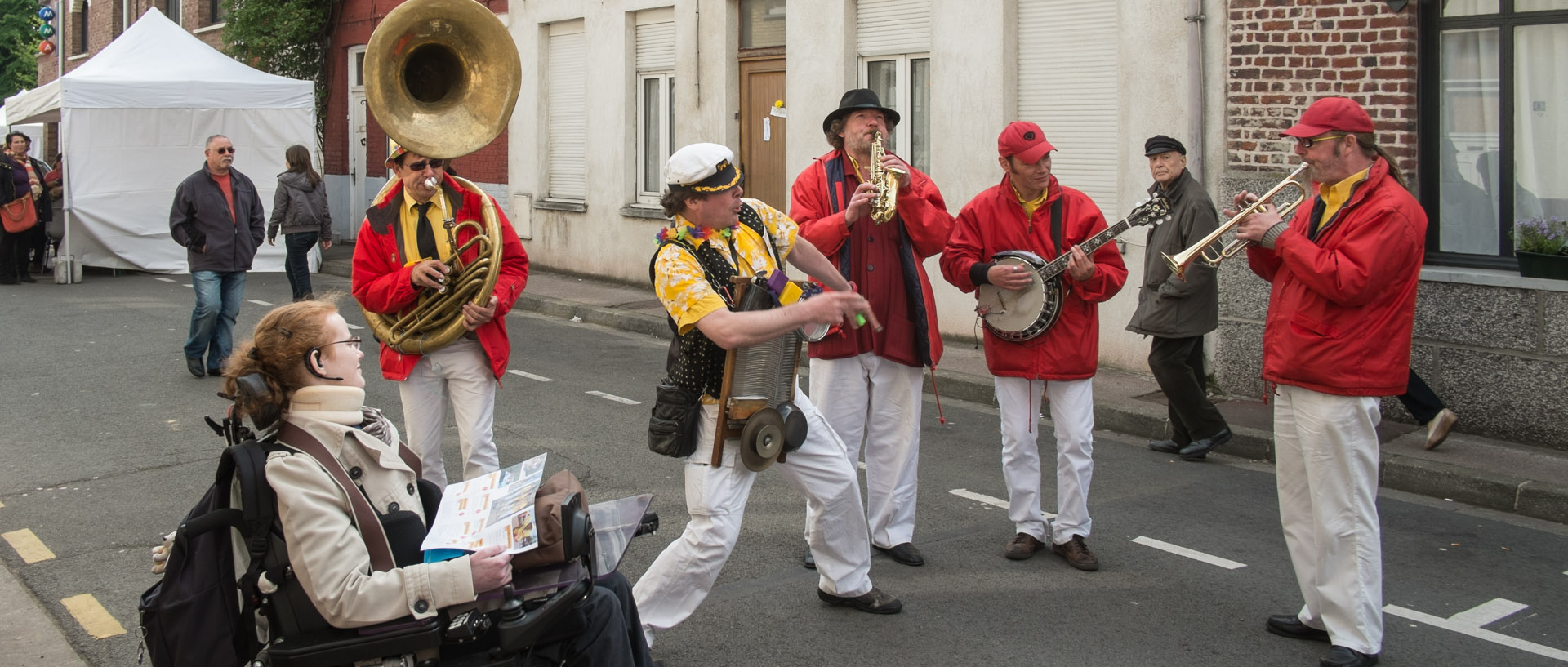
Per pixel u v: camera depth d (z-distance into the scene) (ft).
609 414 26.66
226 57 52.03
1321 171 13.20
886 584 16.28
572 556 9.49
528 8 49.34
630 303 41.81
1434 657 14.02
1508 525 19.39
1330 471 13.35
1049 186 16.93
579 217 47.98
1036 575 16.66
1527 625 15.05
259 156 51.55
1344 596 13.42
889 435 16.81
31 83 130.11
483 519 9.72
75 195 48.39
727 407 12.66
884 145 15.83
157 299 43.91
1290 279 13.69
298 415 9.43
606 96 46.03
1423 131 25.49
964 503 20.16
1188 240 22.16
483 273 15.75
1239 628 14.80
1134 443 24.76
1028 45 32.19
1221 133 27.76
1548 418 22.68
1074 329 16.51
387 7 57.41
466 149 16.21
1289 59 26.40
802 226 16.06
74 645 14.34
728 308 12.28
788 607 15.42
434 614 9.09
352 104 61.36
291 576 9.14
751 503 19.89
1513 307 23.00
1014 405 16.99
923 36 35.01
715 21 41.06
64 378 29.86
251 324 39.19
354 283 16.38
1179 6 28.12
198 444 23.58
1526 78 24.23
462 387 16.44
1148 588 16.17
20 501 19.90
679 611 13.07
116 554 17.43
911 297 16.28
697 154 12.09
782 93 39.83
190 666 9.12
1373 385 13.05
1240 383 27.22
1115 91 30.35
